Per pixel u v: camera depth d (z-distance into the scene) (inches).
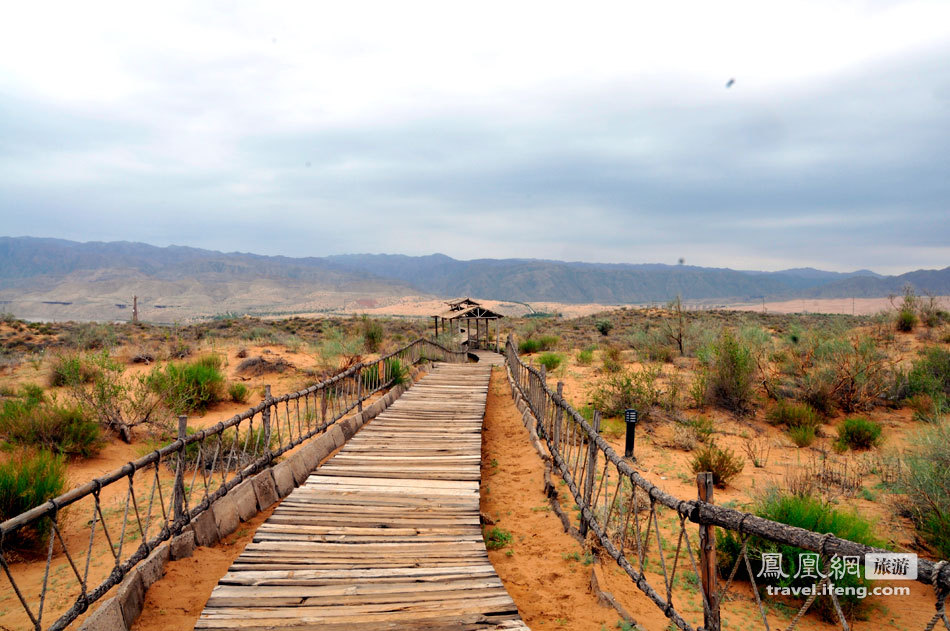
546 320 2130.9
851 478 326.3
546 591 184.7
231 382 583.5
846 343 553.6
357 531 215.6
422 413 462.3
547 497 285.0
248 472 268.5
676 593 191.8
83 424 358.9
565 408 284.5
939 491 250.5
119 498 292.2
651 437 422.9
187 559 197.3
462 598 163.3
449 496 257.8
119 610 148.7
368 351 933.8
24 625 162.6
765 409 510.3
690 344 832.9
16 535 222.1
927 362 553.9
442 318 1360.7
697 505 131.9
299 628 145.3
